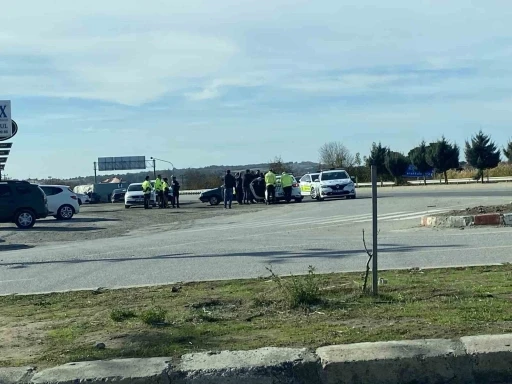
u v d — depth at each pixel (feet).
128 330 20.67
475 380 16.38
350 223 62.44
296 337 18.93
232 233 57.72
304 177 137.49
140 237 59.67
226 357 16.88
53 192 95.09
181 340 19.21
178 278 32.12
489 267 29.81
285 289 24.44
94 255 44.45
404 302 22.74
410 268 30.71
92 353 18.28
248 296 25.08
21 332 21.40
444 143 190.70
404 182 206.80
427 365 16.38
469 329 18.65
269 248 43.04
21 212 77.25
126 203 145.79
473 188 135.85
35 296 28.25
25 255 47.21
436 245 39.93
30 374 16.60
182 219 87.20
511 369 16.44
